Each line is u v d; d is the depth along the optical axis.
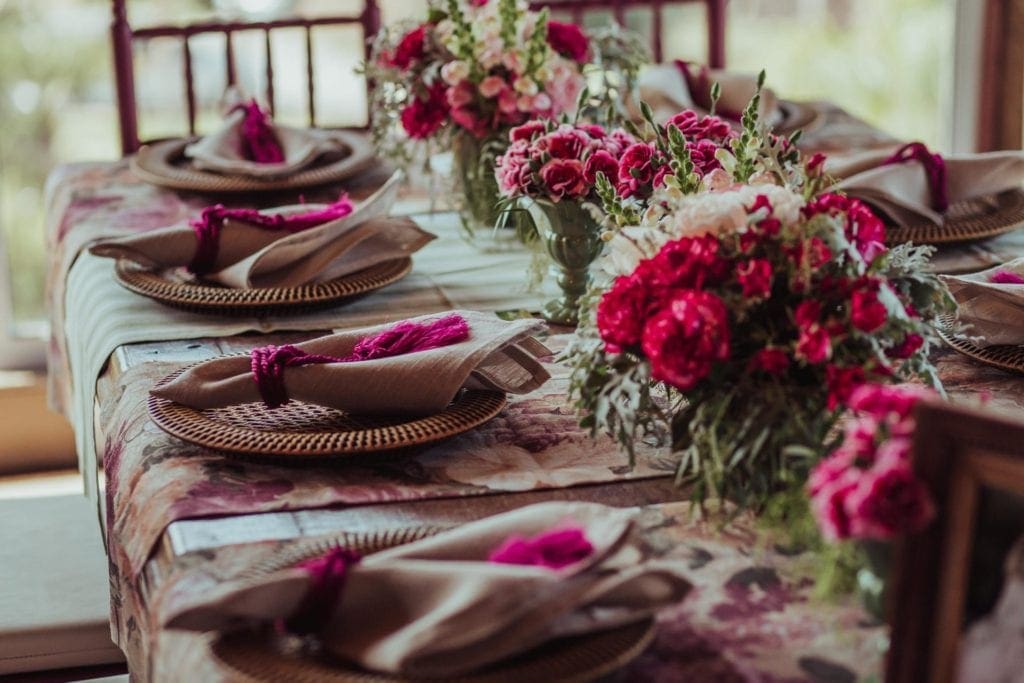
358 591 0.87
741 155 1.19
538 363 1.31
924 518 0.78
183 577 1.00
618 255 1.15
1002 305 1.37
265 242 1.66
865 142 2.31
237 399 1.24
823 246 1.01
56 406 2.32
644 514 1.09
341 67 3.55
